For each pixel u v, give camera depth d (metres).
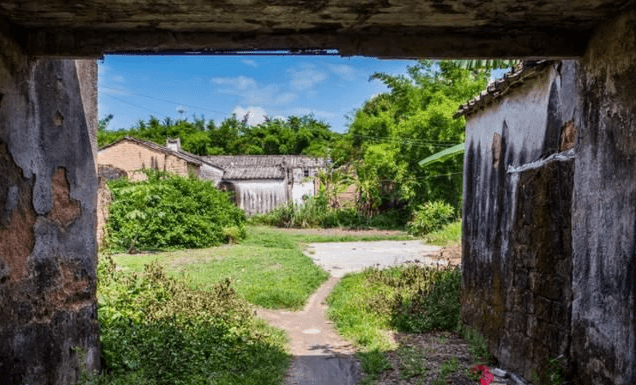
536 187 4.96
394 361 6.02
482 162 6.63
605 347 3.54
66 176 4.38
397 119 25.95
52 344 4.11
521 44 3.72
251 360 5.75
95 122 4.97
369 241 19.94
